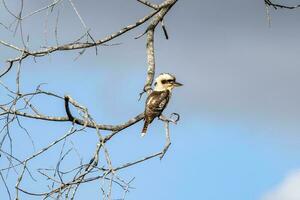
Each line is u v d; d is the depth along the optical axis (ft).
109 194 34.73
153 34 53.78
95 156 37.68
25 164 35.70
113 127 46.80
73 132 37.40
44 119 45.68
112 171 35.40
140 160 39.83
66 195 36.04
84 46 45.93
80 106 38.34
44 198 35.96
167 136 43.98
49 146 36.50
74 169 36.50
